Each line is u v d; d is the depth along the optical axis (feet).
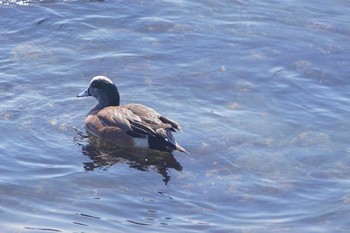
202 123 54.95
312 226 44.78
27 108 55.77
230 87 59.77
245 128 54.65
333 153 52.21
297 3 72.33
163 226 44.34
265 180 49.16
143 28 67.15
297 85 60.39
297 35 67.41
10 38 65.10
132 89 58.95
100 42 64.85
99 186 48.08
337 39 67.15
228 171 50.06
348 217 45.55
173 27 67.41
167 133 52.01
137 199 46.98
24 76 59.62
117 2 70.69
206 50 64.54
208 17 69.31
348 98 58.90
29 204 45.93
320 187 48.55
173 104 57.26
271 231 44.14
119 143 52.90
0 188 47.09
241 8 71.00
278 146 52.80
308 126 55.26
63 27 66.74
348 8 71.87
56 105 56.65
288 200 47.26
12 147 51.37
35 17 67.87
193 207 46.42
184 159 51.31
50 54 62.90
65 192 47.26
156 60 62.85
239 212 46.03
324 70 62.59
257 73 61.77
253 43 65.87
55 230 43.57
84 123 55.01
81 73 60.64
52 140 52.70
